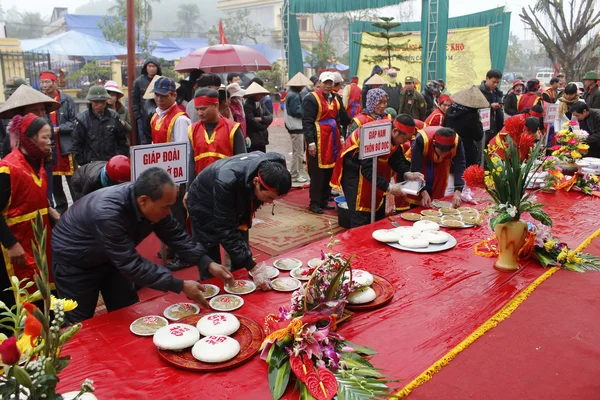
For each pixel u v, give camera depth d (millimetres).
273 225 5441
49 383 1070
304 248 2746
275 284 2250
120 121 5117
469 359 1720
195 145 3777
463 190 3867
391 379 1570
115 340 1786
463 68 13023
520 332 1911
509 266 2471
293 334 1599
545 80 21312
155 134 4137
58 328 1151
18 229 2725
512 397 1531
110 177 2750
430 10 10906
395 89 9141
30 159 2775
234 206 2396
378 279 2303
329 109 5664
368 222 4121
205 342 1684
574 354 1771
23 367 1100
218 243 2797
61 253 2211
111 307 2568
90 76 20422
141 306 2070
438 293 2213
